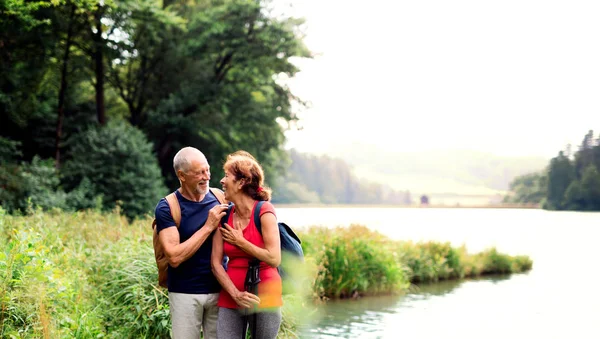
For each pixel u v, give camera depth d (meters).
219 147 29.55
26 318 5.03
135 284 6.33
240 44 26.33
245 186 4.07
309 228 13.57
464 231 36.41
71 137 23.73
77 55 23.23
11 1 13.73
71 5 19.84
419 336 8.69
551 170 115.19
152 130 28.23
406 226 41.12
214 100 26.78
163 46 26.59
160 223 4.13
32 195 17.83
